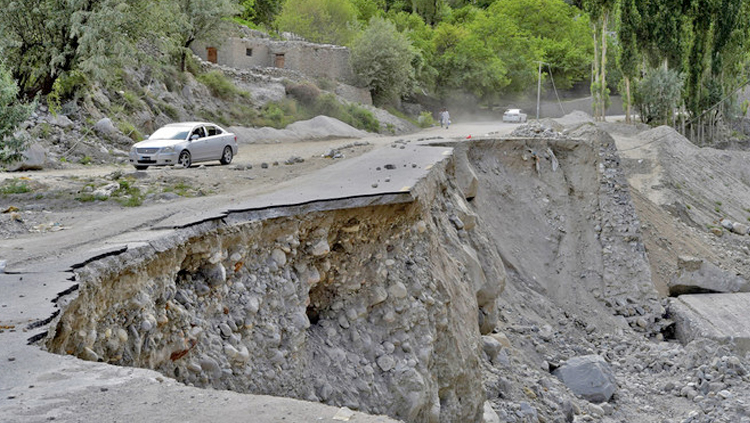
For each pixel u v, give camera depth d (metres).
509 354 19.53
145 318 7.98
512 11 102.75
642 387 20.88
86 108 32.16
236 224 10.22
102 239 10.26
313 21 66.75
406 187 13.21
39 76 29.78
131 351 7.74
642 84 64.00
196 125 25.06
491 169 28.38
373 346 11.99
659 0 62.34
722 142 67.56
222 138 25.64
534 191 28.88
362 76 60.59
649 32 62.84
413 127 57.78
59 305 6.48
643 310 26.88
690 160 50.38
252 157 29.42
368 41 60.91
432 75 78.75
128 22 30.61
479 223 21.12
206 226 9.70
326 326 11.86
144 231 9.43
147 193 16.11
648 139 52.03
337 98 53.81
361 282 12.30
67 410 4.57
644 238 31.62
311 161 22.67
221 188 17.03
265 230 10.77
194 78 44.16
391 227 13.06
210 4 44.88
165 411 4.70
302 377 10.52
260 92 49.16
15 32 28.41
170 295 8.68
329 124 46.56
